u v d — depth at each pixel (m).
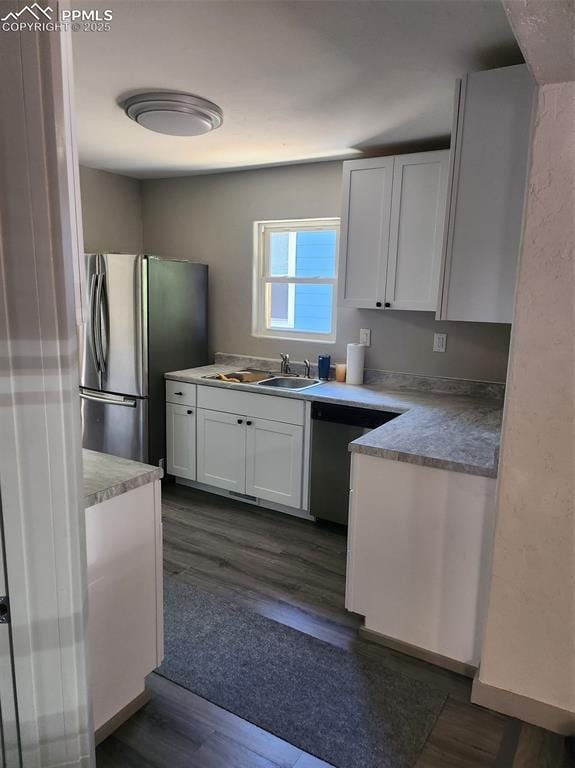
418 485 2.06
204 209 4.35
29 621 1.07
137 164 3.94
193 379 3.78
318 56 2.04
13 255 0.93
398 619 2.19
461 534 2.01
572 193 1.55
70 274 1.00
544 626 1.78
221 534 3.26
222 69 2.16
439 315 2.35
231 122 2.83
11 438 0.99
